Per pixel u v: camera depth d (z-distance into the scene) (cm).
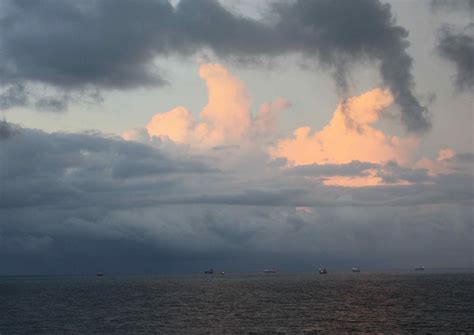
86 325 10344
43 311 13250
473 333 8938
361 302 14862
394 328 9538
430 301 14812
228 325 10150
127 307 14150
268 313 12181
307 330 9444
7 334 9325
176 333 9219
